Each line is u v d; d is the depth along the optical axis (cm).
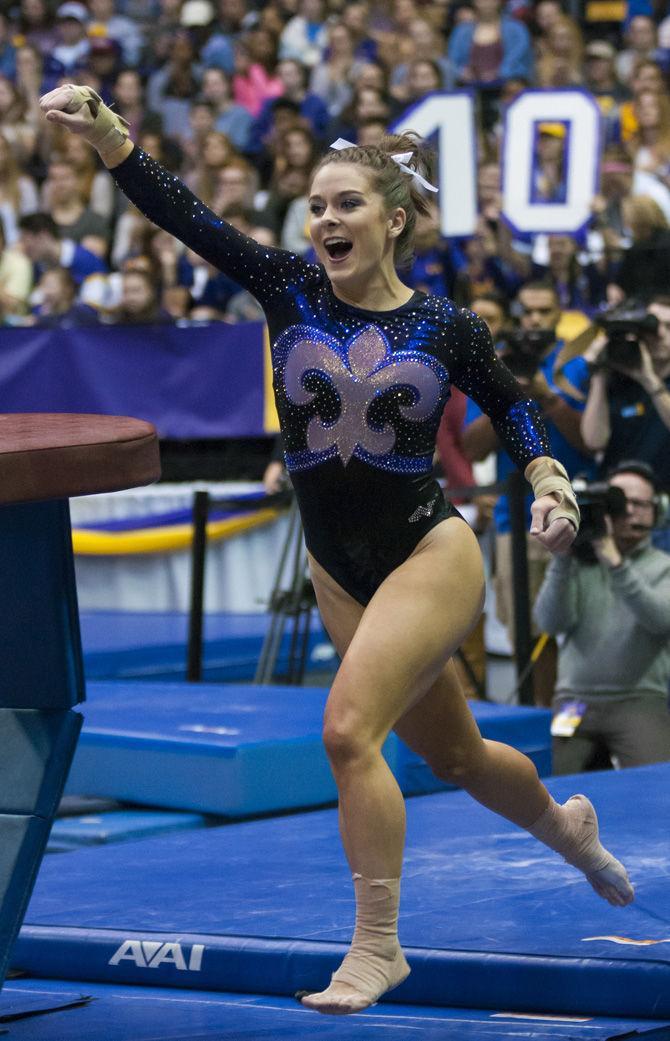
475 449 1592
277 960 721
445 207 1889
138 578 2252
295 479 664
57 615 634
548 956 685
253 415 2084
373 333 646
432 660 620
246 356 2080
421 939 723
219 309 2244
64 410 2136
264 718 1239
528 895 794
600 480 1491
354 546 651
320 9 2872
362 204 638
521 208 1869
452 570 639
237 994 736
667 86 2406
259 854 927
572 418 1491
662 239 1767
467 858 879
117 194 2558
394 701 607
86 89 653
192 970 746
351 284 648
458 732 668
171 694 1398
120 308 2220
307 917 772
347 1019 680
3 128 2723
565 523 628
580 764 1318
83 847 1051
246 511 2198
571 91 1847
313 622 2062
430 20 2681
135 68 3002
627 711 1301
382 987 582
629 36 2606
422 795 1180
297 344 656
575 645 1325
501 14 2609
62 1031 668
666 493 1466
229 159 2441
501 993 691
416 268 1956
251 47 2830
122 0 3180
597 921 741
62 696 641
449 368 652
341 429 645
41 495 561
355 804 589
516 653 1462
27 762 636
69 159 2530
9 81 2791
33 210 2622
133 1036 656
